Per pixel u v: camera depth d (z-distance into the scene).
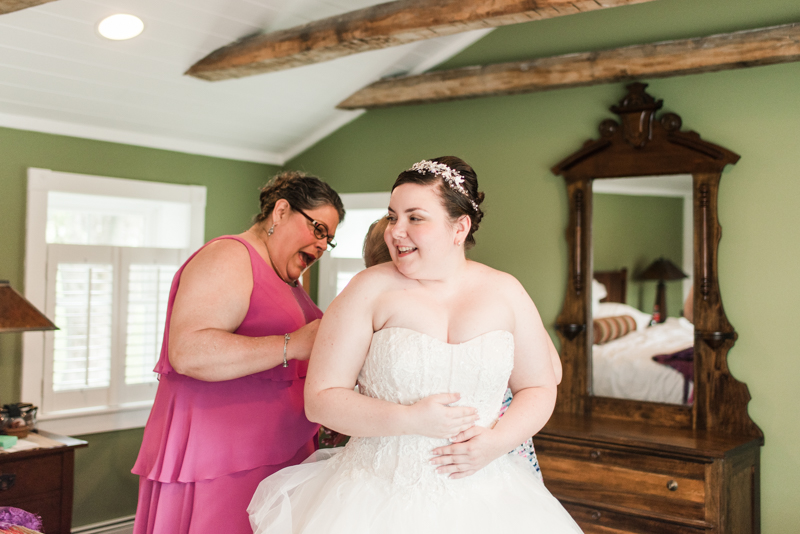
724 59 2.80
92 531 3.51
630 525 2.65
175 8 2.75
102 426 3.53
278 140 4.14
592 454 2.75
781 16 2.77
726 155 2.84
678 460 2.56
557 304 3.32
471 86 3.42
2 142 3.20
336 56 2.95
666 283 3.00
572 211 3.23
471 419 1.24
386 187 3.93
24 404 2.96
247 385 1.72
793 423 2.74
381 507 1.29
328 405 1.28
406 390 1.29
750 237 2.84
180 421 1.67
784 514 2.75
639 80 3.09
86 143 3.48
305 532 1.29
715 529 2.46
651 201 3.04
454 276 1.38
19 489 2.61
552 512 1.40
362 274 1.38
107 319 3.55
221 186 4.08
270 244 1.85
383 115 3.93
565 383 3.23
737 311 2.86
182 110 3.55
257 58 2.99
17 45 2.78
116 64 3.04
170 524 1.66
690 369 2.93
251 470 1.71
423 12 2.63
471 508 1.29
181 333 1.59
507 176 3.49
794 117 2.76
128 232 4.02
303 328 1.63
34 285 3.30
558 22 3.29
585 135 3.26
